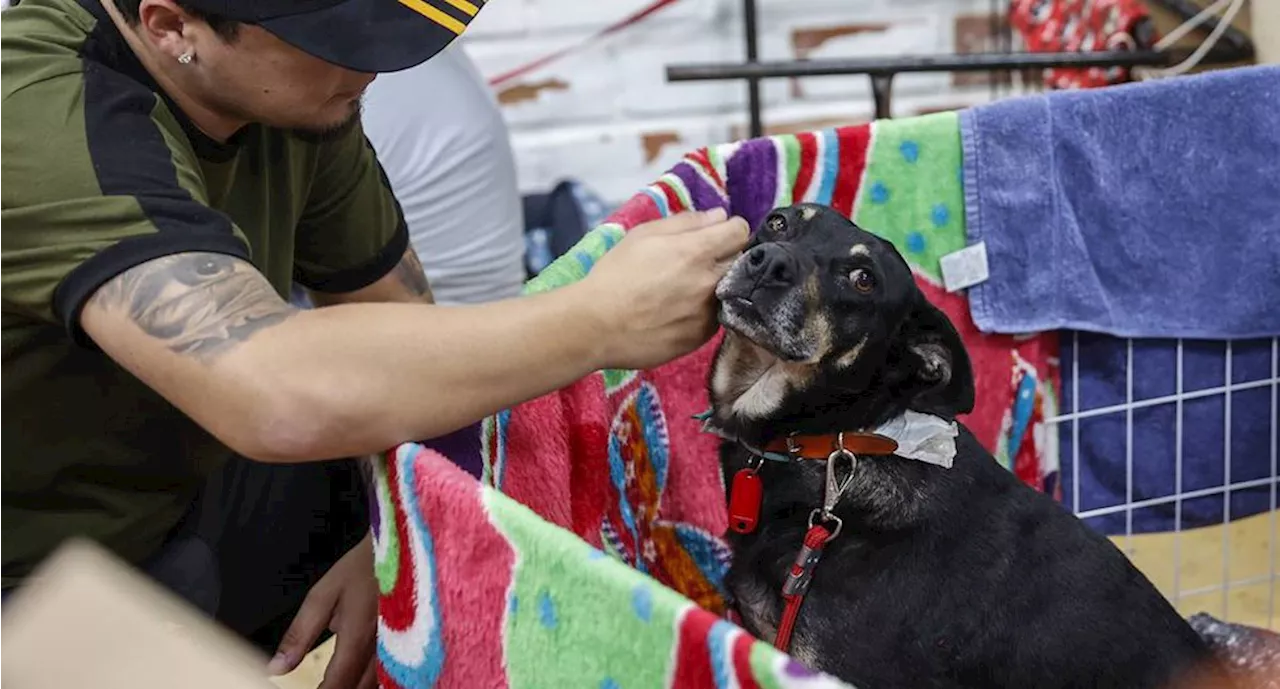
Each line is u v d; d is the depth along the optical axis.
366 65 1.28
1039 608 1.60
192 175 1.35
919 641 1.59
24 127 1.28
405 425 1.22
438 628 1.18
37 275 1.25
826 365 1.60
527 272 3.29
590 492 1.62
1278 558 2.35
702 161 1.93
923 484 1.63
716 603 1.96
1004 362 2.11
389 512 1.24
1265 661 1.87
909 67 2.63
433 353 1.22
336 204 1.79
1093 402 2.16
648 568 1.86
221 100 1.40
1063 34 3.07
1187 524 2.22
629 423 1.81
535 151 3.70
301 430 1.19
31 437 1.47
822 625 1.60
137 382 1.48
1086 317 2.09
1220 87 2.04
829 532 1.61
